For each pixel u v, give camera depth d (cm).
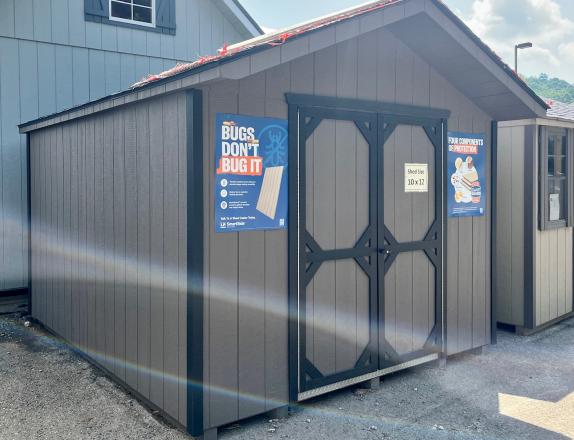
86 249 560
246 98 404
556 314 718
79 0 846
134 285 467
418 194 530
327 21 430
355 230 480
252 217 411
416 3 448
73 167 586
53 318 654
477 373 538
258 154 412
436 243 545
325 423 423
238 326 405
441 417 436
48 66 823
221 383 396
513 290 685
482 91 552
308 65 441
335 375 464
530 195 665
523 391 492
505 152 686
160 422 424
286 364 434
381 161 496
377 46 491
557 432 411
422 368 551
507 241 688
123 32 891
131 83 903
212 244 390
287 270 433
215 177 390
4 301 787
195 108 378
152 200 435
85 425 420
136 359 467
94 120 532
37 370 542
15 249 798
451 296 562
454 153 561
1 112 787
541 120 660
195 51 977
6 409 449
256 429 411
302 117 439
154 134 429
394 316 511
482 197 592
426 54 517
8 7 786
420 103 528
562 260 728
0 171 788
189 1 966
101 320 532
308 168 446
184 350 395
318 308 455
